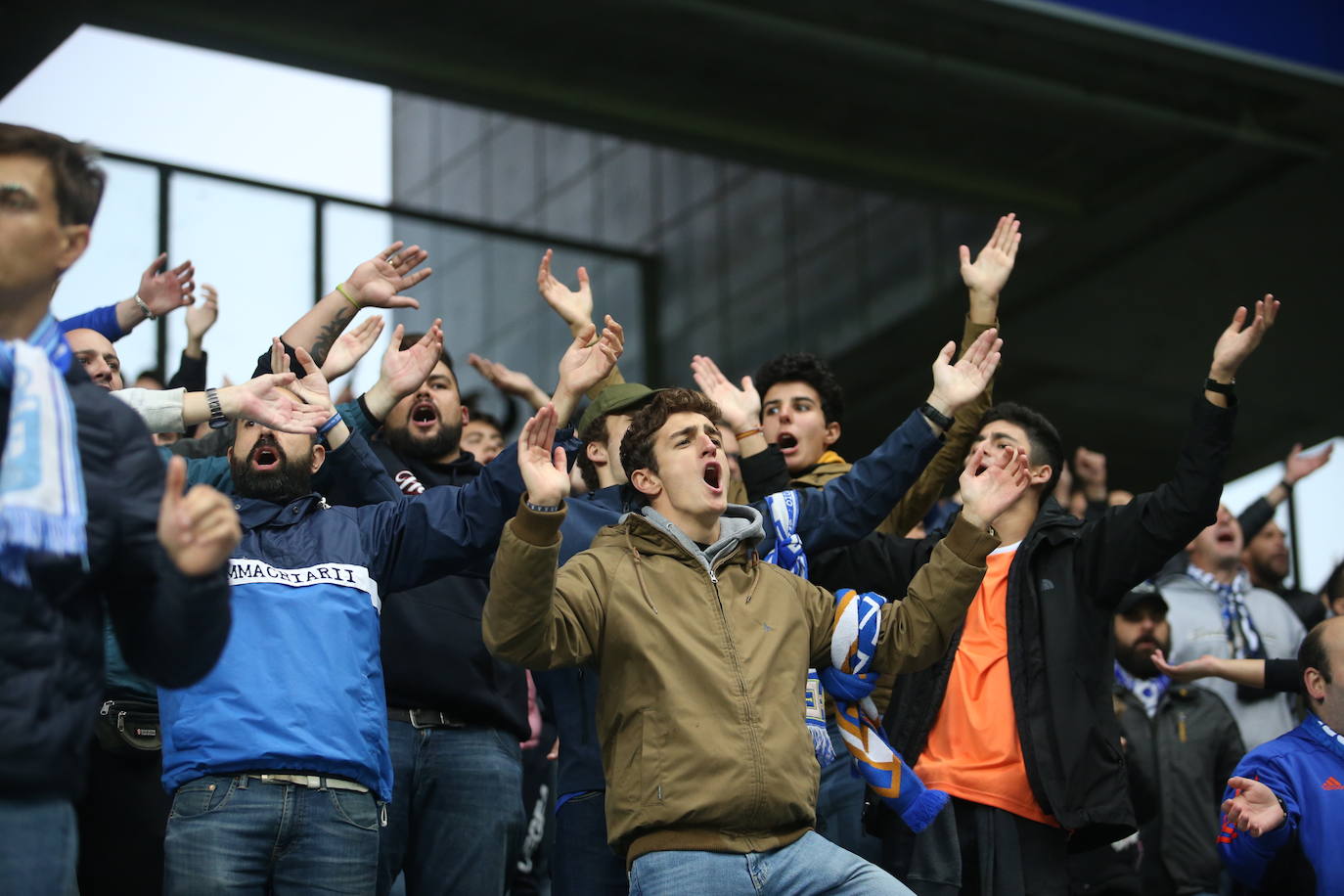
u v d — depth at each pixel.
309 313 9.90
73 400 5.56
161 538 5.33
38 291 5.59
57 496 5.25
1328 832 8.88
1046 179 25.64
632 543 7.69
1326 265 26.67
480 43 22.28
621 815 7.16
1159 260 26.53
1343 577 13.16
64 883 5.36
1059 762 8.56
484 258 27.30
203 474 9.27
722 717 7.12
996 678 8.88
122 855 8.17
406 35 22.02
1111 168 25.27
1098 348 28.78
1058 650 8.80
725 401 10.20
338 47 21.97
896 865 8.66
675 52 22.50
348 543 7.84
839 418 11.33
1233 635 12.60
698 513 7.79
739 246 28.84
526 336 27.67
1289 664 9.77
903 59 21.62
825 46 21.31
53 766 5.30
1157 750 11.57
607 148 29.66
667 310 29.81
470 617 9.16
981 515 7.70
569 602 7.32
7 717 5.21
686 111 24.19
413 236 25.92
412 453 10.53
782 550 8.55
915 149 25.11
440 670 8.96
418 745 8.91
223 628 5.68
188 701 7.37
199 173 22.16
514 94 23.22
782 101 23.84
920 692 8.97
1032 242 26.27
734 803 6.99
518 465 7.32
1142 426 31.39
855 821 9.24
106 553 5.50
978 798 8.61
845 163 25.14
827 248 28.31
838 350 27.83
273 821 7.28
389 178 25.84
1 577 5.24
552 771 12.31
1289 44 20.92
